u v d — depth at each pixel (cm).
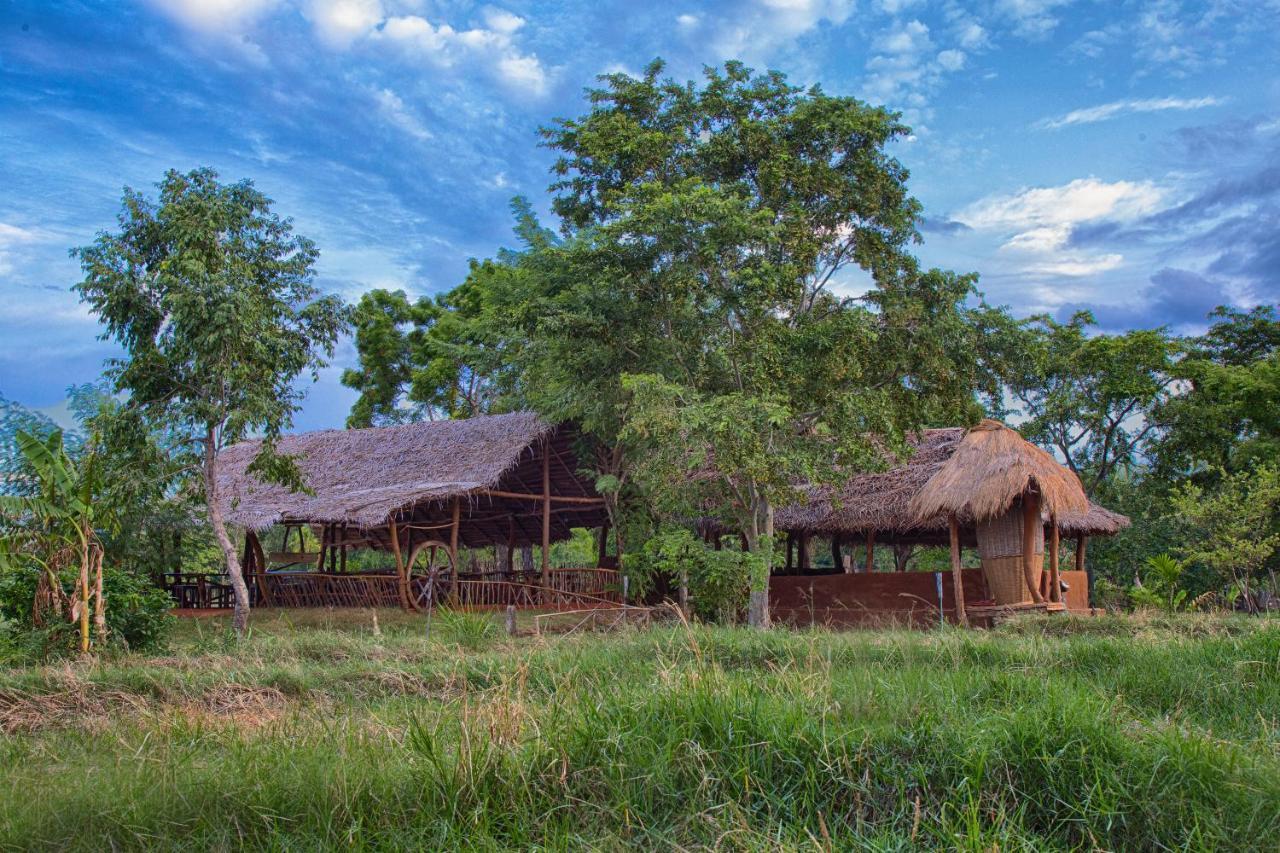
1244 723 701
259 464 1620
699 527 2164
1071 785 513
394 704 852
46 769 643
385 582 2058
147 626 1355
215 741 685
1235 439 2772
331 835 504
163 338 1529
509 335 2150
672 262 1584
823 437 1686
